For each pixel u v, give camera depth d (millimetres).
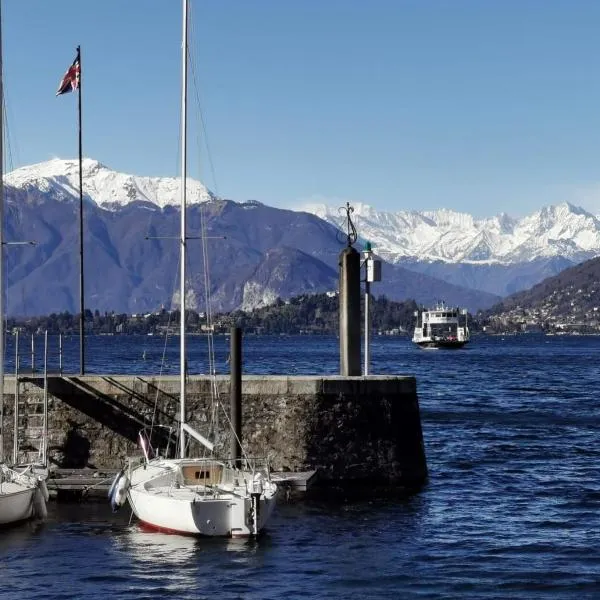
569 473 70125
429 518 54250
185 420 57531
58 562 45438
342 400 58656
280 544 48500
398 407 59625
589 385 167625
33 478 52688
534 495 61938
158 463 52625
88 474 57062
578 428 97062
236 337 56500
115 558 46000
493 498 60500
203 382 58969
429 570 45250
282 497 56625
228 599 41281
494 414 111375
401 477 59438
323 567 45312
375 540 49625
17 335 60344
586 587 43125
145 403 59156
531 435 91000
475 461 74875
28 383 59094
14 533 49812
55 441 59031
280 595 41812
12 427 58969
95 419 59156
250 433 58344
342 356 62875
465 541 50031
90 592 41875
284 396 58344
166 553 46781
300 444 58094
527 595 42062
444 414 110812
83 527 50781
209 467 51969
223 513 48781
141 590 42188
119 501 52281
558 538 51156
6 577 43594
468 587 43062
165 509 49438
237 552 47062
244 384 58438
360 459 58719
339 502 56594
